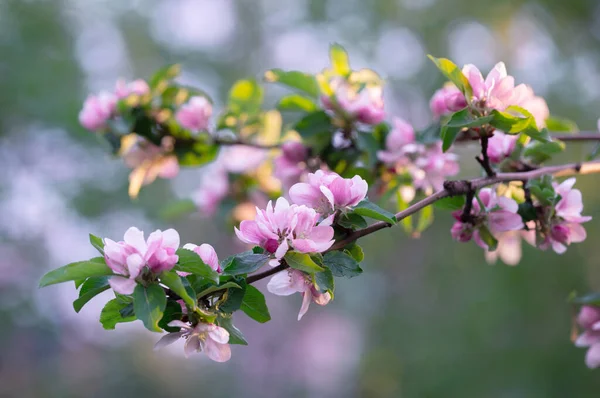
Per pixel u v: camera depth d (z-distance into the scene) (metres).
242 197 3.97
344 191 1.90
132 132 3.40
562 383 9.01
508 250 2.92
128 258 1.69
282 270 1.86
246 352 19.36
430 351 9.94
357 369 12.37
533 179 2.34
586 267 9.08
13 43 10.32
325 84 3.10
